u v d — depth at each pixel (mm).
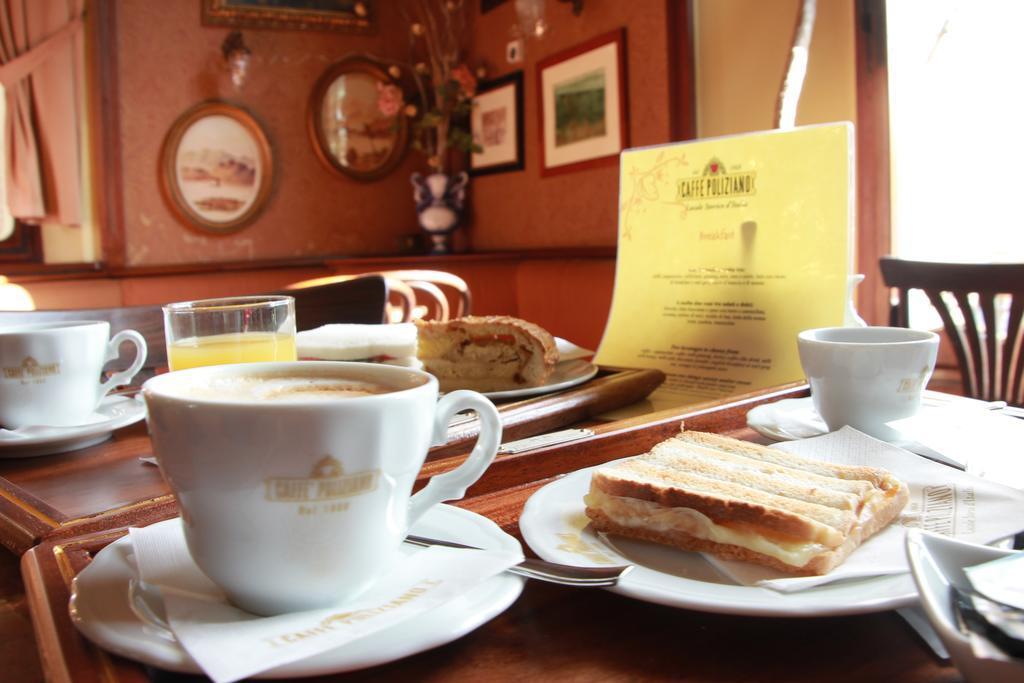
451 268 3568
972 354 1468
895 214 2264
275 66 3781
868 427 603
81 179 3408
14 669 326
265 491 288
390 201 4145
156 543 360
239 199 3744
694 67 2744
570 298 3258
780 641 312
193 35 3580
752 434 638
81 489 515
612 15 3041
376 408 293
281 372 357
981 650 240
